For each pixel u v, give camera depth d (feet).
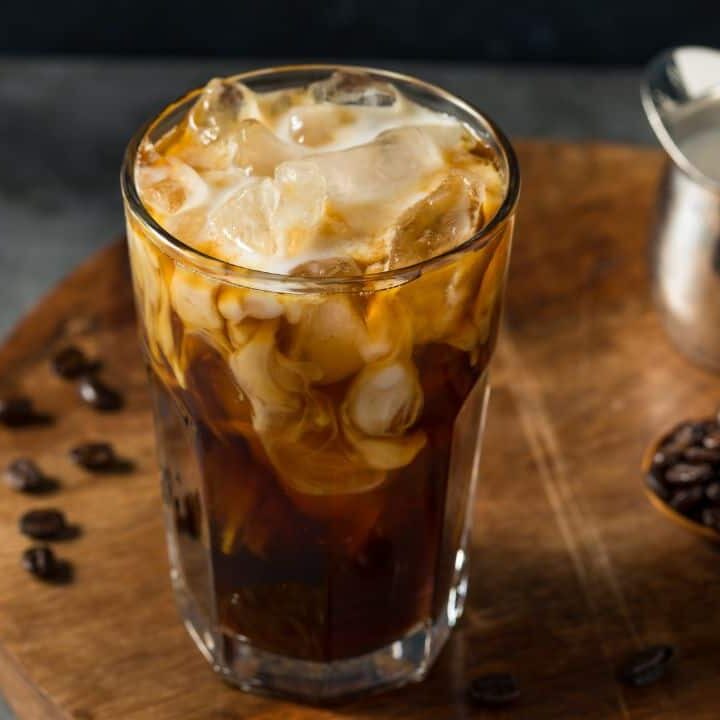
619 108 3.09
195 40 3.22
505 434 1.93
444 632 1.75
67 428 1.93
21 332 2.02
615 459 1.91
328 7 3.16
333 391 1.53
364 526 1.61
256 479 1.60
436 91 1.64
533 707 1.70
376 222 1.53
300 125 1.61
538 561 1.82
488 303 1.57
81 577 1.80
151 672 1.73
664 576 1.80
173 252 1.50
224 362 1.54
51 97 3.09
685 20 3.15
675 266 1.98
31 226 2.78
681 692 1.71
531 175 2.22
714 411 1.96
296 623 1.67
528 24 3.18
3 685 1.77
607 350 2.02
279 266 1.51
